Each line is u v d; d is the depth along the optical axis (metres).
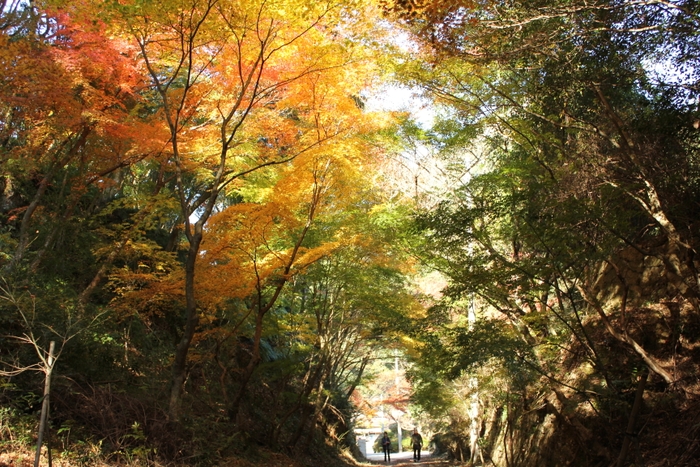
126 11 8.15
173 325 16.08
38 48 9.57
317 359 17.48
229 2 8.56
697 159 8.70
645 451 8.29
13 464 6.16
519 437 13.84
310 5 8.46
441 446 35.69
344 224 13.34
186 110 11.17
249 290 11.17
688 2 7.66
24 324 7.82
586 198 8.13
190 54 9.05
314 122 11.47
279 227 11.36
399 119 11.78
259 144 11.95
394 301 14.38
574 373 11.36
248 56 10.11
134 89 11.41
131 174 17.70
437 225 9.56
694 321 9.19
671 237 8.02
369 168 12.94
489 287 10.09
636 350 8.16
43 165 11.98
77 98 10.83
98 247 13.12
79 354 8.80
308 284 15.56
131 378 10.28
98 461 7.11
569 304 12.94
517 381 11.12
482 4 8.61
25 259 10.20
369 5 8.67
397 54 9.91
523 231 8.77
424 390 16.83
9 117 10.70
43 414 5.56
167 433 8.45
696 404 7.92
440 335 11.55
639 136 8.67
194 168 12.11
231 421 11.46
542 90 9.98
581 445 10.26
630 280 11.23
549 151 11.23
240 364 17.03
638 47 8.90
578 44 9.18
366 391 30.36
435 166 13.54
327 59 9.82
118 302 11.18
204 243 10.67
